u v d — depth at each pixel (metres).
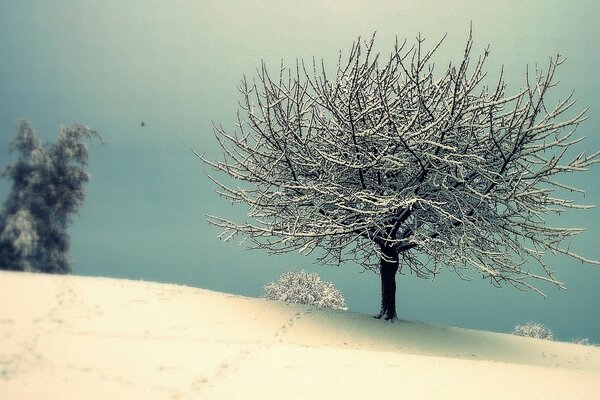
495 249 12.16
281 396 6.12
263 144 12.79
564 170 11.02
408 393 6.37
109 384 6.25
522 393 6.52
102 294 10.62
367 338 10.91
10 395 5.67
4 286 9.98
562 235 11.52
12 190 15.49
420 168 11.85
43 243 15.27
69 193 15.66
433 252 11.55
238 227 12.42
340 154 12.18
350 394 6.27
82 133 16.33
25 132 15.41
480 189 12.12
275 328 10.40
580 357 12.10
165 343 8.20
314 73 12.10
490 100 11.30
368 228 11.84
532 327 24.02
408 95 12.23
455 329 13.59
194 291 12.28
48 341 7.66
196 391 6.21
